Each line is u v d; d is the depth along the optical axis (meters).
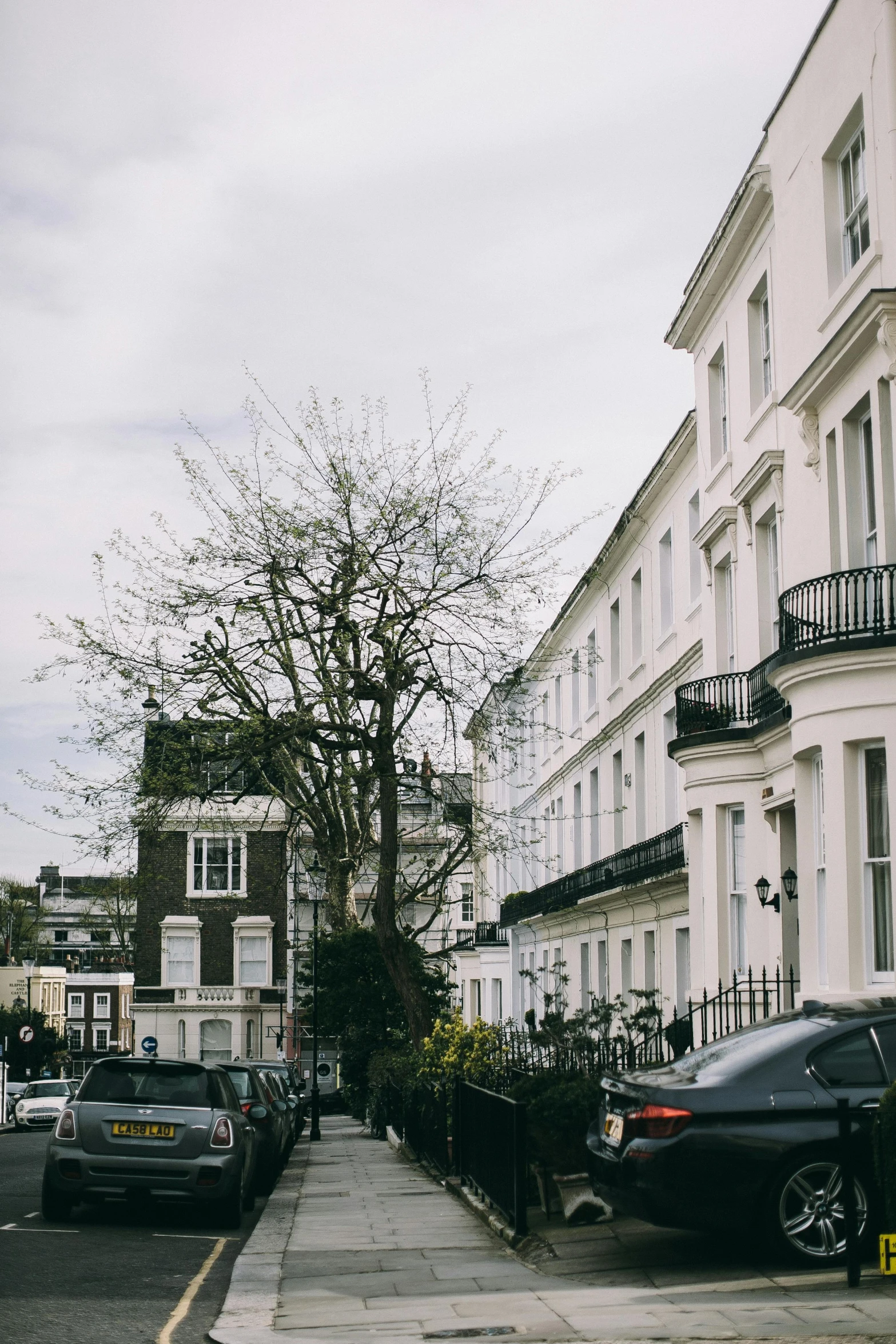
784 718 17.02
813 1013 9.49
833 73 16.23
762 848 18.66
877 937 13.46
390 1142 29.36
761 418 18.94
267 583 24.14
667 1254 9.62
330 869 36.53
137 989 62.75
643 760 29.44
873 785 13.67
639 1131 8.79
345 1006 36.19
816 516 16.47
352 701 24.67
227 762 26.02
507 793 48.69
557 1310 8.02
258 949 63.50
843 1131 8.14
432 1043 20.58
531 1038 13.65
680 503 25.48
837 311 16.06
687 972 24.81
